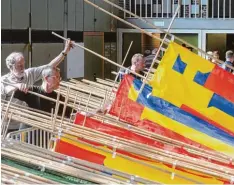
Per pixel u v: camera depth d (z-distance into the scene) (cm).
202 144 487
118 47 1444
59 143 443
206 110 491
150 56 1260
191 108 493
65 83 737
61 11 1176
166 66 496
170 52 494
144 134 493
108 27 1410
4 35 952
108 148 446
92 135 463
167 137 495
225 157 463
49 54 1123
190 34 1389
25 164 375
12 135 509
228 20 1368
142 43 1421
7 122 493
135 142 463
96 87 774
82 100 666
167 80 497
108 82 817
